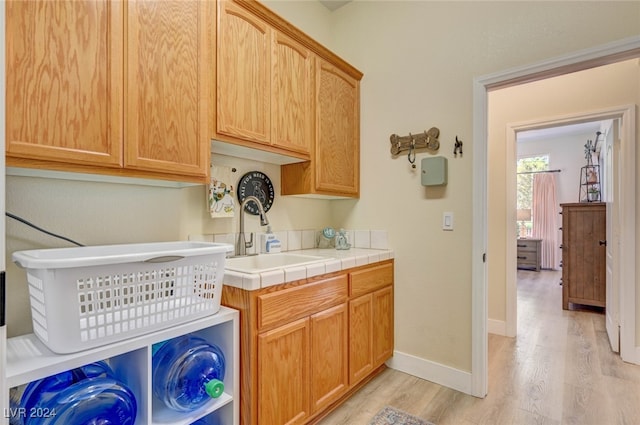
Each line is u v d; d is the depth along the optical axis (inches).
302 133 81.4
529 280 224.1
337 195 93.4
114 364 49.5
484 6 80.5
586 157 224.7
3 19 23.2
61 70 42.6
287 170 89.8
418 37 90.7
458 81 83.8
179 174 55.2
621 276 97.4
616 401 76.0
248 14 68.0
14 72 39.0
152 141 51.7
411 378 87.4
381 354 86.7
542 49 72.9
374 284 84.0
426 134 87.7
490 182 123.3
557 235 266.4
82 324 38.9
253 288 53.5
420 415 70.8
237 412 54.2
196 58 57.8
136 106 49.8
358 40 103.2
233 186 78.5
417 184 89.7
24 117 39.7
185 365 50.4
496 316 121.5
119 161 47.9
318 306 66.3
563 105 109.3
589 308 156.3
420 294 88.6
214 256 51.4
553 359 99.3
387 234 95.0
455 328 82.7
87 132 44.9
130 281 42.2
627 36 64.0
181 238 68.6
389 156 95.1
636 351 95.0
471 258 80.7
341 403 75.4
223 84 62.6
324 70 88.4
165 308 45.8
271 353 56.4
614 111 98.9
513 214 119.6
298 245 96.3
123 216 60.1
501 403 75.6
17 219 47.8
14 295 48.3
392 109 95.0
